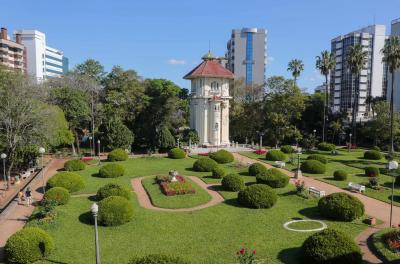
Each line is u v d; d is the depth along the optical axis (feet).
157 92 206.90
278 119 212.84
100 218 71.51
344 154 186.50
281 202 90.22
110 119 183.83
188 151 180.65
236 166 141.08
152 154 179.11
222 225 73.15
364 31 358.84
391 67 157.79
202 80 197.36
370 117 263.70
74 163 134.21
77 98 175.83
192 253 59.00
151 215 79.41
